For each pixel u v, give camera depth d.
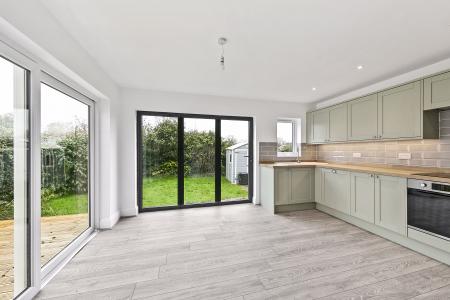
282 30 1.81
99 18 1.65
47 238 1.95
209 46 2.10
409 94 2.58
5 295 1.44
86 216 2.72
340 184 3.23
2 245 1.42
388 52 2.23
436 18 1.63
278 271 1.89
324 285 1.69
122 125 3.45
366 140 3.18
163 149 3.83
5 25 1.22
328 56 2.33
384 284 1.70
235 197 4.27
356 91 3.60
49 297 1.57
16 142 1.51
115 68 2.65
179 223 3.13
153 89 3.58
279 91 3.71
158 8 1.53
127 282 1.75
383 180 2.56
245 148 4.33
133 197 3.50
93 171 2.81
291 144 4.66
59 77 1.94
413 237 2.23
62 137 2.19
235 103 4.11
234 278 1.79
